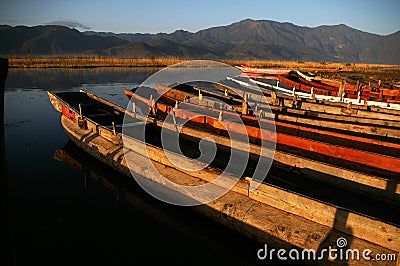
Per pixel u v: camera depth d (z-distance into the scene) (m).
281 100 16.66
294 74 37.25
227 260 6.07
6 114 17.58
